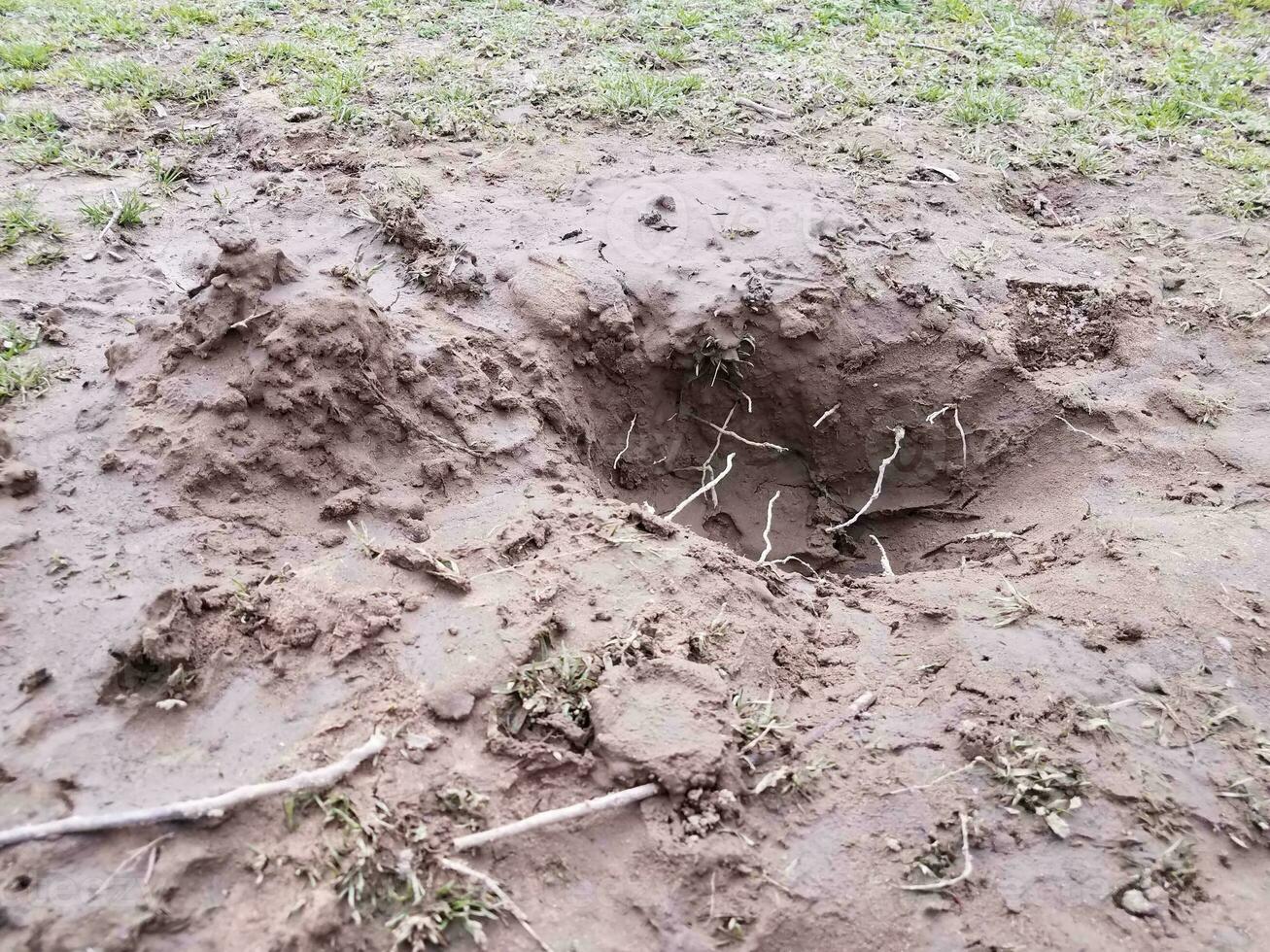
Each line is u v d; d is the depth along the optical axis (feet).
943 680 2.25
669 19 5.53
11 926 1.66
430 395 2.70
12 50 4.56
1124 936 1.83
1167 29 5.99
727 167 4.12
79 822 1.75
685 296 3.36
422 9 5.49
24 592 2.14
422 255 3.27
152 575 2.19
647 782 1.90
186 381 2.50
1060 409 3.19
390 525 2.44
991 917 1.85
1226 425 3.03
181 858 1.75
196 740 1.93
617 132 4.33
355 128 4.14
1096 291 3.53
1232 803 2.03
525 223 3.59
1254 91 5.20
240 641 2.09
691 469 3.52
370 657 2.07
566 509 2.52
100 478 2.39
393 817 1.82
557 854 1.83
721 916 1.79
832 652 2.36
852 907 1.83
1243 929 1.85
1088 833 1.96
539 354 3.05
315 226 3.44
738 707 2.07
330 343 2.50
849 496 3.59
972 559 3.06
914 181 4.15
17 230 3.27
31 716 1.92
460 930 1.75
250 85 4.46
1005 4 6.22
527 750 1.93
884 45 5.51
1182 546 2.58
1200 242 3.85
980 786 2.02
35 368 2.66
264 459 2.44
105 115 4.14
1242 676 2.26
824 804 1.97
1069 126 4.69
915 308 3.49
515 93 4.55
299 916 1.70
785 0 6.07
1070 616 2.41
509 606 2.17
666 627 2.21
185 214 3.52
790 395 3.48
